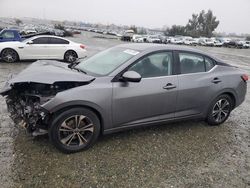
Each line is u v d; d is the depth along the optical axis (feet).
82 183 10.59
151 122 14.42
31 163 11.59
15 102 13.85
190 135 15.52
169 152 13.38
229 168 12.42
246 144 15.06
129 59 13.70
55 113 11.94
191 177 11.50
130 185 10.71
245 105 22.89
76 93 11.94
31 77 12.17
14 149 12.59
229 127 17.38
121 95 12.96
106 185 10.60
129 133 15.06
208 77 15.89
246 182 11.49
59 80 11.87
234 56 93.45
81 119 12.39
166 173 11.64
